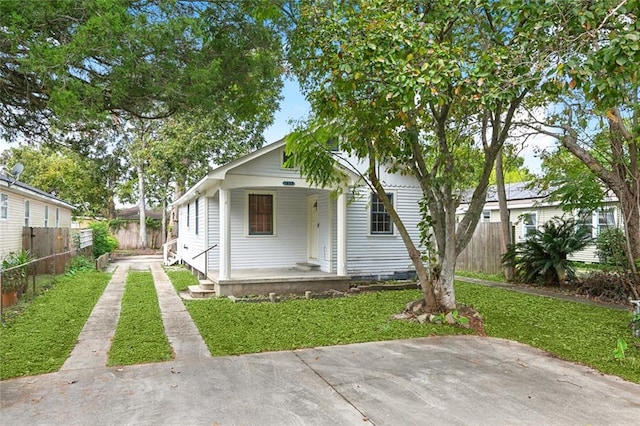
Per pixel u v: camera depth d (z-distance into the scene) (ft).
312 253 42.27
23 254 35.50
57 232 46.75
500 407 12.91
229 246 34.09
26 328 22.45
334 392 14.06
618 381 15.31
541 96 31.17
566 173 39.47
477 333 22.16
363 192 40.27
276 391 14.11
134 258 74.95
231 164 33.50
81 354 18.24
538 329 23.09
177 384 14.71
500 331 22.56
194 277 45.06
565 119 34.65
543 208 58.13
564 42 17.43
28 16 14.26
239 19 19.69
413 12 21.74
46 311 26.81
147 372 15.94
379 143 23.29
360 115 22.11
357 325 23.53
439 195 25.71
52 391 14.08
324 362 17.21
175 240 72.13
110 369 16.29
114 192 113.19
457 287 38.88
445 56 19.16
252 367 16.57
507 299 32.50
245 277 34.91
